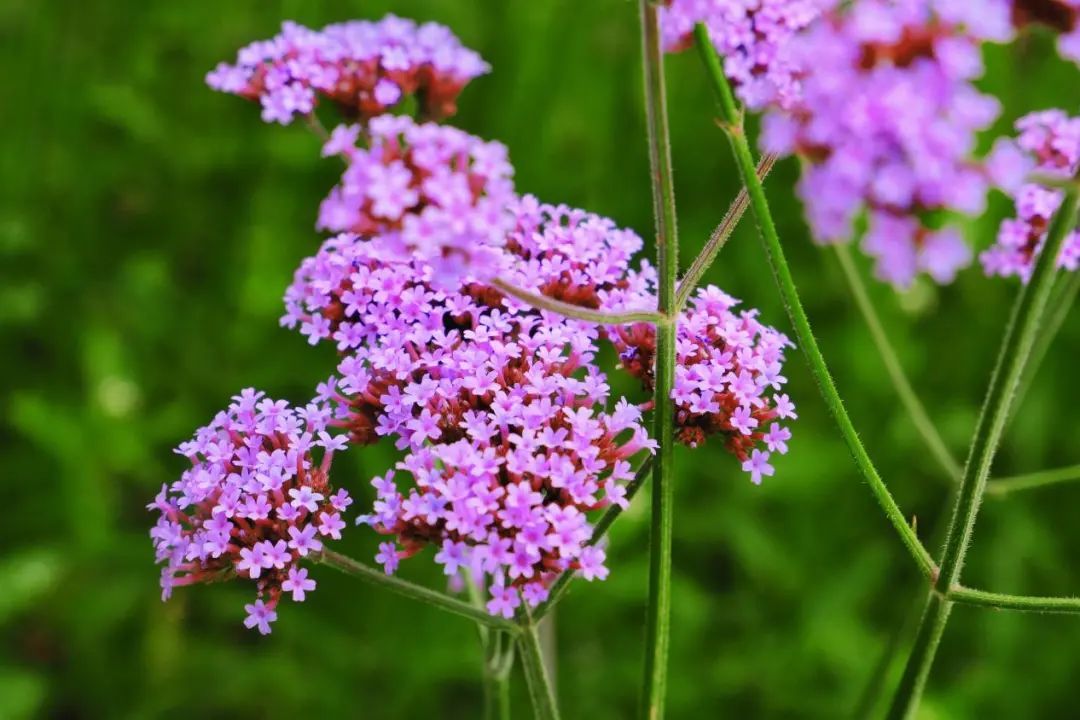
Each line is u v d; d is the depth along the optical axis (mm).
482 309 492
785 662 670
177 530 487
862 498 728
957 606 709
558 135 782
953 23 421
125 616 726
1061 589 694
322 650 701
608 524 483
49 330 808
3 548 751
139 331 786
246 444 487
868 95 420
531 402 480
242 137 831
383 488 477
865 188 425
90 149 855
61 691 711
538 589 471
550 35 758
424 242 444
